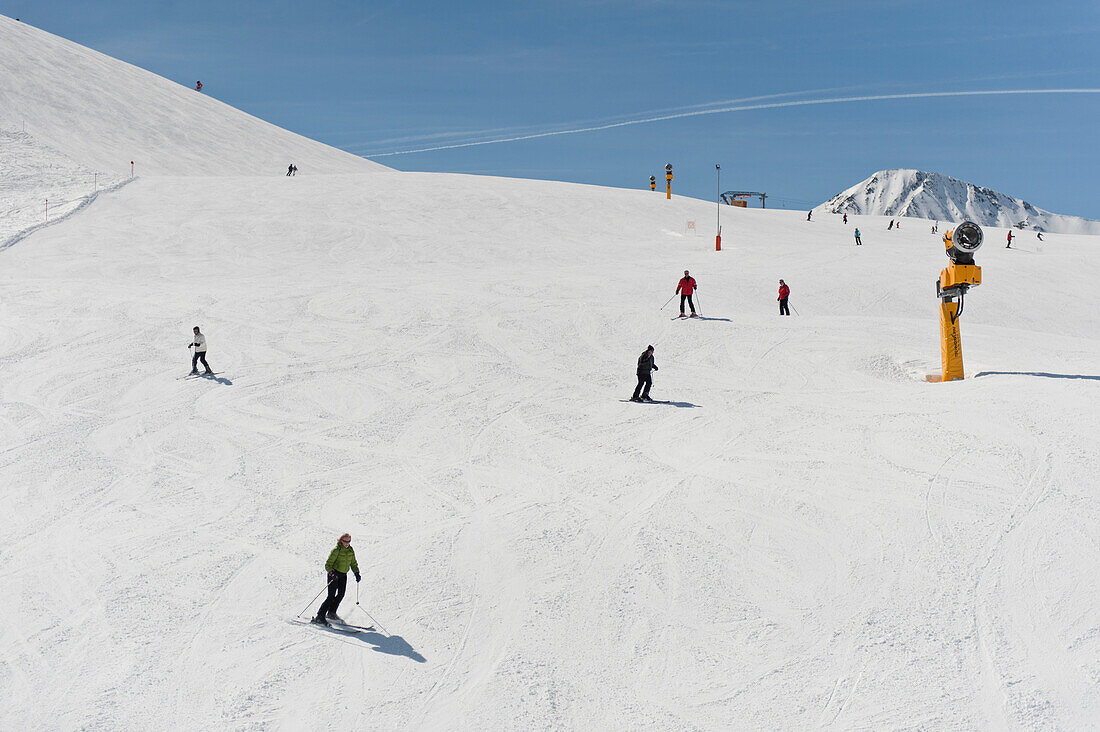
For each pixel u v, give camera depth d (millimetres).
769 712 8930
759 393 20188
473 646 10211
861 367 22016
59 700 9078
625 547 12508
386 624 10727
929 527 12312
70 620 10789
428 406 19906
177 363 23078
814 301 34500
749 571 11688
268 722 8766
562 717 8906
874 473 14344
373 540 13094
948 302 20016
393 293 31422
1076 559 11156
